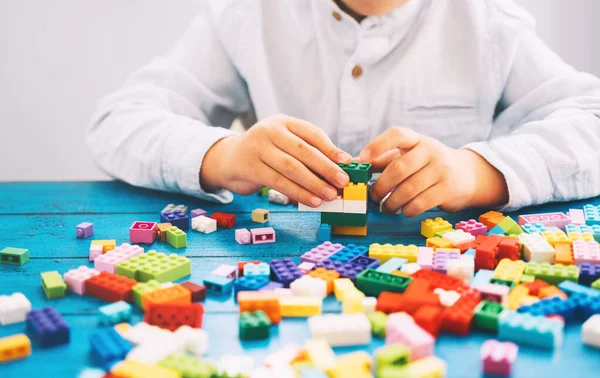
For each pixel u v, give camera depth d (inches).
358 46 44.7
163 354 19.0
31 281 25.6
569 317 21.6
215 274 25.4
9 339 19.7
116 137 41.2
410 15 45.2
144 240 30.2
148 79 46.3
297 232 31.8
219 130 38.1
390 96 46.6
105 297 23.7
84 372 18.2
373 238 30.6
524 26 46.0
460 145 47.4
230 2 48.3
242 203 37.0
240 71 48.6
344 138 46.9
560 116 39.6
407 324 19.9
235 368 18.2
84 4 68.8
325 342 19.7
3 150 73.2
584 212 33.4
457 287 23.1
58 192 39.4
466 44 46.5
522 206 34.8
